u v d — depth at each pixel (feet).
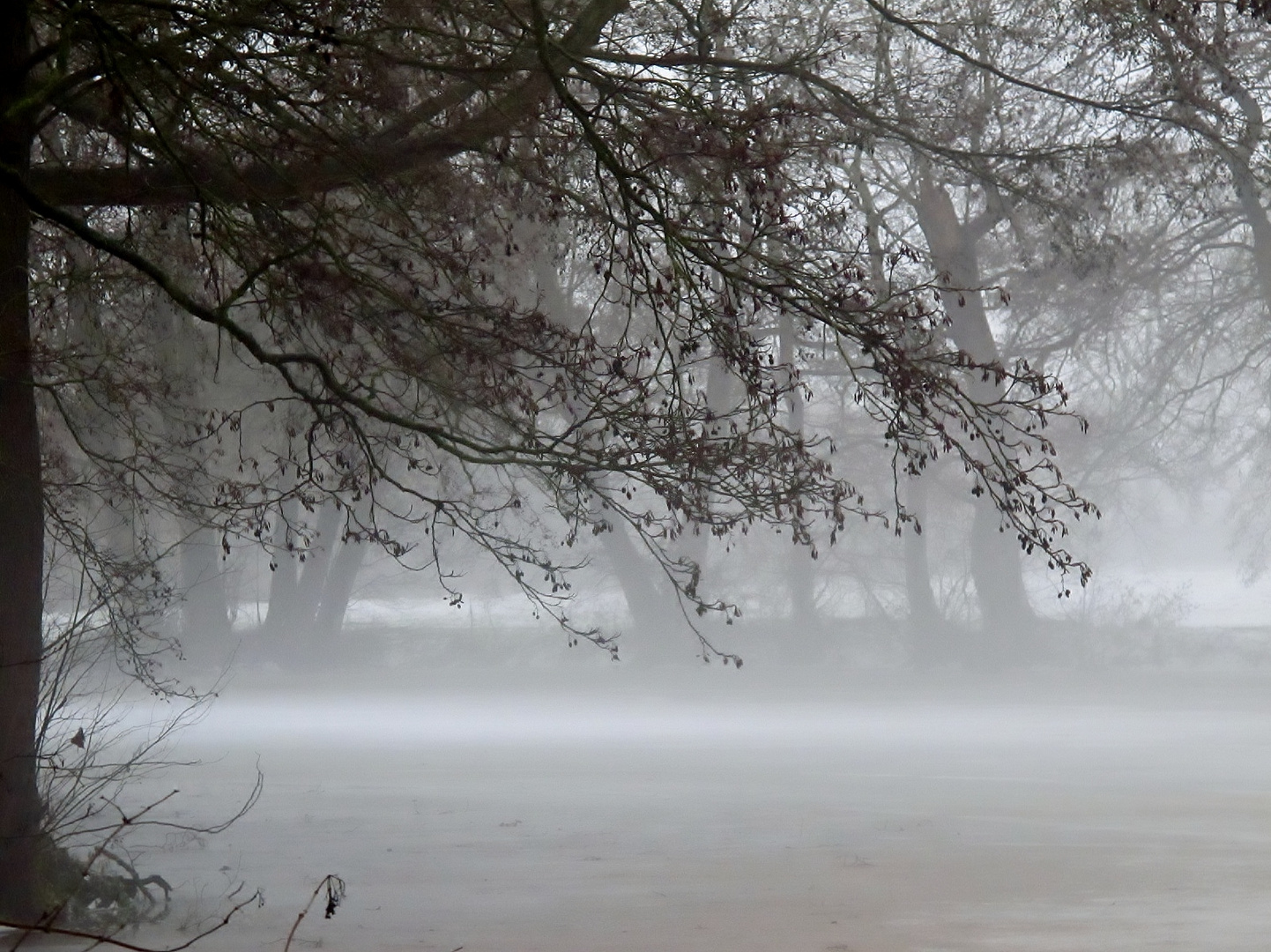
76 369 58.75
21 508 50.08
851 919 47.73
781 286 47.39
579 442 48.83
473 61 52.01
